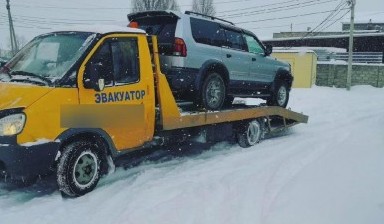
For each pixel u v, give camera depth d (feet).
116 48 18.66
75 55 17.39
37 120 15.55
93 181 17.63
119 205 16.14
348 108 53.01
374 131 31.86
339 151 23.43
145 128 20.07
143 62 19.86
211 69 24.79
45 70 17.49
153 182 18.84
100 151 18.03
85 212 15.43
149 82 20.11
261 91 31.83
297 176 18.88
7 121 15.19
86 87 17.10
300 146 27.61
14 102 15.64
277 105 33.78
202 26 24.41
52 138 15.96
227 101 31.24
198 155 24.86
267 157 24.27
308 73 86.63
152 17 24.03
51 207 15.76
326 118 43.50
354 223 13.10
